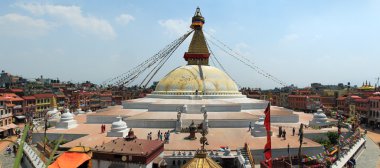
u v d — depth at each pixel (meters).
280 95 151.25
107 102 132.75
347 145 49.12
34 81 181.38
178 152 37.66
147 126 53.25
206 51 77.19
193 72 71.06
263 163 33.59
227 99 69.06
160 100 66.44
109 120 58.59
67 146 42.25
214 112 59.97
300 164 29.95
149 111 61.22
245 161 33.97
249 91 161.50
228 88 72.38
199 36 77.25
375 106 90.06
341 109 117.06
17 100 90.94
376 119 88.88
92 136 48.38
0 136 70.25
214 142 44.25
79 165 29.78
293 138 47.78
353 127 59.56
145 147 28.95
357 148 50.81
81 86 173.75
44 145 42.44
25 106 94.44
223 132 50.56
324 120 59.03
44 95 106.31
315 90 171.38
